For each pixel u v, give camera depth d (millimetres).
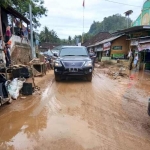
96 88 7613
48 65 15539
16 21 14625
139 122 4188
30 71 9906
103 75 12039
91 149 3057
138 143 3285
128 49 21469
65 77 9242
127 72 13250
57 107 5141
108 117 4449
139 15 16578
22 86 6500
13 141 3322
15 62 11992
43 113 4668
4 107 5109
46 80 9445
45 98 6016
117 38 21344
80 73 8328
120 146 3172
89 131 3689
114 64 20047
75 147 3107
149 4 14750
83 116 4484
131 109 5062
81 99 5961
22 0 15648
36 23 22094
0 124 4023
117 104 5488
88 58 8977
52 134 3549
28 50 16297
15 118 4344
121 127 3912
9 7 11555
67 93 6699
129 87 7980
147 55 14641
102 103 5566
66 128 3807
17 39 13430
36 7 19438
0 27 9820
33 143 3242
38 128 3818
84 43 44156
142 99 6094
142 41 13570
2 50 8297
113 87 7906
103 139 3389
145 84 8703
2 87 5062
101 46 27062
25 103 5473
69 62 8398
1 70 7039
